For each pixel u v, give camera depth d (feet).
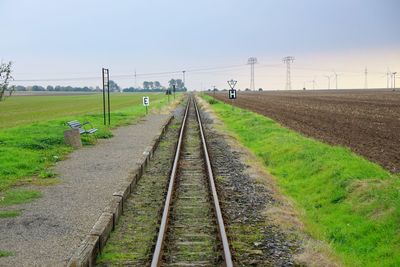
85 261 25.44
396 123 114.01
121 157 65.36
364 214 39.42
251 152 76.89
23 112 203.92
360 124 112.78
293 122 122.72
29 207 38.91
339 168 53.42
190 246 30.40
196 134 99.81
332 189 48.08
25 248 29.07
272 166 67.87
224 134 98.68
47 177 51.26
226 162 63.46
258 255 29.19
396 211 36.14
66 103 308.60
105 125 109.60
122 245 30.60
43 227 33.40
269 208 40.01
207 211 38.40
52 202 40.52
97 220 34.35
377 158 62.39
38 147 69.67
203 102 277.85
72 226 33.60
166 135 99.04
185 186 47.98
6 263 26.55
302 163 62.54
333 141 80.79
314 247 30.68
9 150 64.64
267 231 34.06
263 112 168.45
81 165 59.06
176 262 27.71
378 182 45.57
